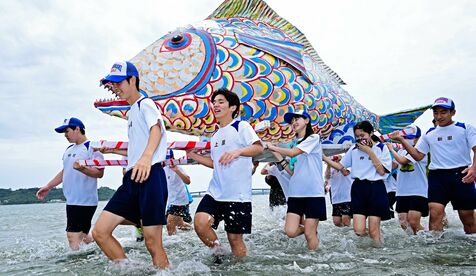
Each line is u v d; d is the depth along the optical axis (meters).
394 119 7.88
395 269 3.46
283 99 6.00
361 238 5.42
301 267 3.62
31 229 9.08
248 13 6.81
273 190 8.44
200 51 5.75
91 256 4.52
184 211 6.96
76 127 5.33
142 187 3.45
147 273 3.39
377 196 5.36
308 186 4.92
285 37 6.79
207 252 4.46
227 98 4.33
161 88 5.63
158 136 3.50
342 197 7.49
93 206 5.26
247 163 4.23
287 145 6.34
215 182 4.27
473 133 5.29
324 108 6.53
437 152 5.55
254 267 3.61
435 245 4.79
